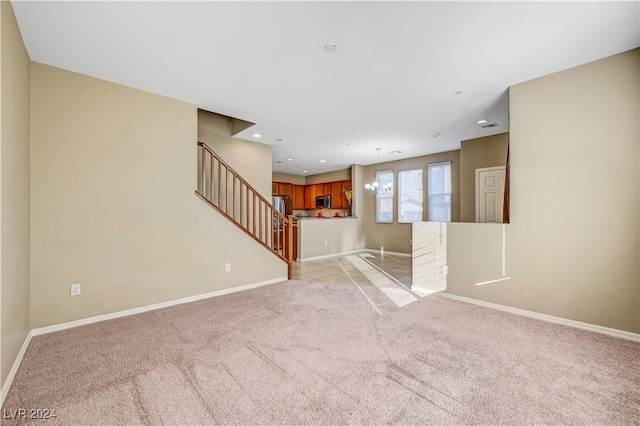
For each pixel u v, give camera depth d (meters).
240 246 4.23
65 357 2.23
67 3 1.91
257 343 2.47
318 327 2.82
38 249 2.64
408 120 4.37
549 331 2.73
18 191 2.18
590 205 2.75
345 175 9.05
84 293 2.90
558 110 2.91
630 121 2.56
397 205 7.72
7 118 1.88
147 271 3.33
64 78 2.81
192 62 2.71
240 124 4.94
